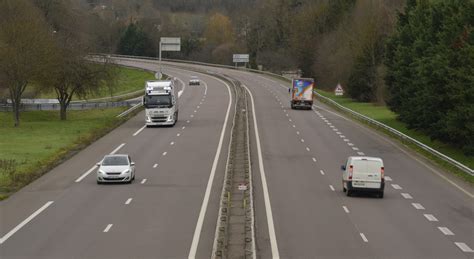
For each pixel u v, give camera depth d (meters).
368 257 34.78
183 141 83.31
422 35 87.00
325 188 55.78
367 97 141.50
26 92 146.62
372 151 76.31
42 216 45.03
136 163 68.31
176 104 104.12
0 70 100.50
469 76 65.62
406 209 47.81
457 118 67.75
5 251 35.91
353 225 42.50
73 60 105.88
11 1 119.75
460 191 55.19
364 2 150.75
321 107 130.75
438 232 40.84
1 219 44.22
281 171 63.94
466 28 70.44
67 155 73.31
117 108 131.00
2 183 56.53
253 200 50.53
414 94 85.31
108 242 37.91
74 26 181.12
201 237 39.25
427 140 83.00
